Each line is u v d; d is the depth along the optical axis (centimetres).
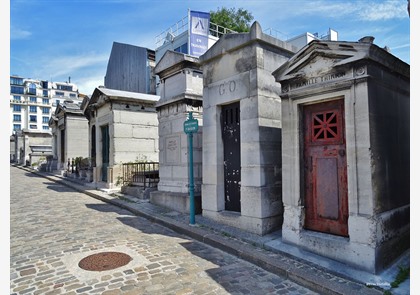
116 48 3070
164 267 470
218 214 691
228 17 3072
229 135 697
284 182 539
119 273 446
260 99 612
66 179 1742
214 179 706
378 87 459
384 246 438
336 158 487
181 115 857
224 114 709
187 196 802
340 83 461
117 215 848
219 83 696
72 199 1130
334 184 488
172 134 894
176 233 668
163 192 905
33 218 809
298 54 509
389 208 461
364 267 424
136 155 1370
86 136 2053
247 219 619
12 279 425
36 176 2120
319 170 508
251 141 617
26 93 9525
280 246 521
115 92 1377
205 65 736
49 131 3431
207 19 2567
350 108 454
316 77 496
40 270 456
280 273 445
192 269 464
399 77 513
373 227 420
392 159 479
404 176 510
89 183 1483
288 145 534
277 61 660
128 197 1078
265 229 597
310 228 515
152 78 2662
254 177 608
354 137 446
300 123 530
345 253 445
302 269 439
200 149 850
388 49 551
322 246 473
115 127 1316
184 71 854
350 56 449
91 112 1595
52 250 547
